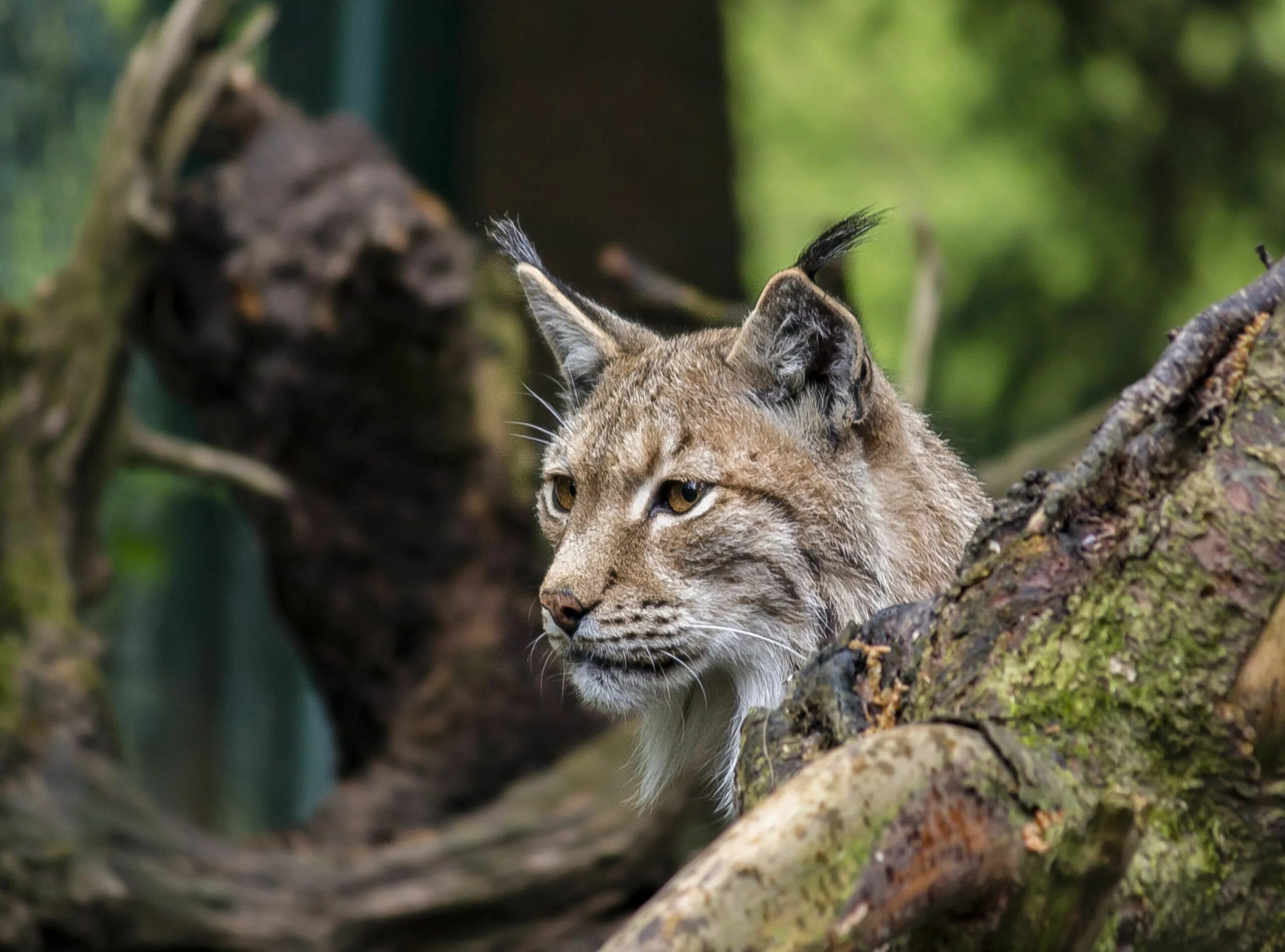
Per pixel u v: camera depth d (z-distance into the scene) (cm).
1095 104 2248
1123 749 306
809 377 597
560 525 662
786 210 2478
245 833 1611
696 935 266
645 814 1037
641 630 598
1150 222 2256
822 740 349
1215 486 307
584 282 1672
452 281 1209
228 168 1285
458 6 1648
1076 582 321
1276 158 2203
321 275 1226
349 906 1022
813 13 2558
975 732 300
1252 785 303
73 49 1414
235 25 1542
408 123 1630
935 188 2416
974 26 2262
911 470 608
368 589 1284
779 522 589
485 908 1040
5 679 1023
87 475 1159
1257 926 308
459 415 1251
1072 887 291
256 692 1650
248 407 1271
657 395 617
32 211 1378
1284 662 300
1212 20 2184
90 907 955
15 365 1130
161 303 1270
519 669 1266
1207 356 327
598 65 1714
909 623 351
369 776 1255
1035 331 2308
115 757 1068
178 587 1614
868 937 276
